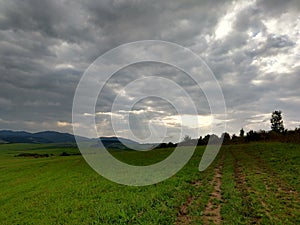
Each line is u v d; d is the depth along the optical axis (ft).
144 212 54.24
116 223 49.67
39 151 382.63
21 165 207.92
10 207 76.74
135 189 79.15
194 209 53.01
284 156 125.90
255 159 133.59
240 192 65.05
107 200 68.33
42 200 79.82
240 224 43.60
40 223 56.49
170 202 58.65
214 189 72.28
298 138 187.52
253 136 269.23
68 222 54.60
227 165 121.39
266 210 50.06
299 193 62.18
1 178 148.66
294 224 42.86
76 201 72.28
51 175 139.33
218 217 48.57
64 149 404.57
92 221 52.44
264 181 77.61
